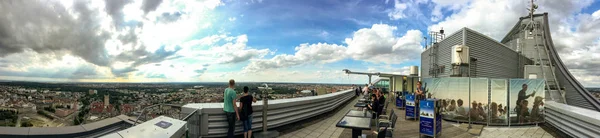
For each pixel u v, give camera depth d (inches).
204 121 211.3
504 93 309.6
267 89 250.4
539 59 911.0
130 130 104.0
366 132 258.1
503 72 735.1
